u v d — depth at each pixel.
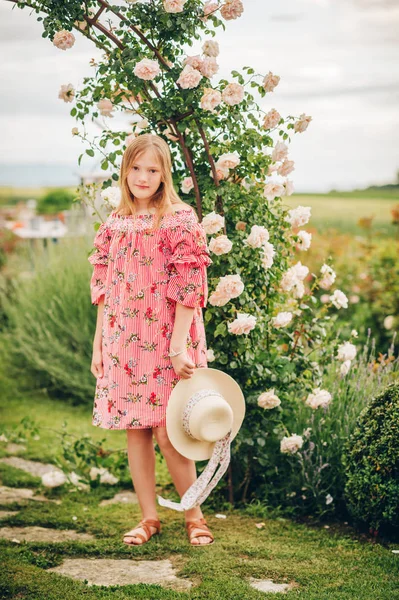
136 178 2.78
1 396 6.04
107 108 3.26
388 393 3.06
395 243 6.48
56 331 6.16
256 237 3.17
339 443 3.32
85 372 5.77
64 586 2.49
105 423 2.82
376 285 6.18
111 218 2.92
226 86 3.11
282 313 3.31
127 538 2.95
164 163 2.80
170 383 2.77
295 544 2.96
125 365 2.78
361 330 5.82
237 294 3.10
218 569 2.66
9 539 3.01
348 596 2.40
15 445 4.66
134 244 2.77
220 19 3.16
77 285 6.11
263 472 3.51
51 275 6.57
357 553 2.85
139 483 3.00
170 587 2.52
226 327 3.29
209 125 3.14
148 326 2.76
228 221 3.36
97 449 3.90
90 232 6.46
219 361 3.29
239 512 3.38
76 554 2.86
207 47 3.10
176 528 3.16
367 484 2.95
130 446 2.98
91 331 5.89
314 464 3.38
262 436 3.34
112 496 3.69
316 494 3.25
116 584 2.55
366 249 6.57
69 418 5.38
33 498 3.67
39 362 5.89
